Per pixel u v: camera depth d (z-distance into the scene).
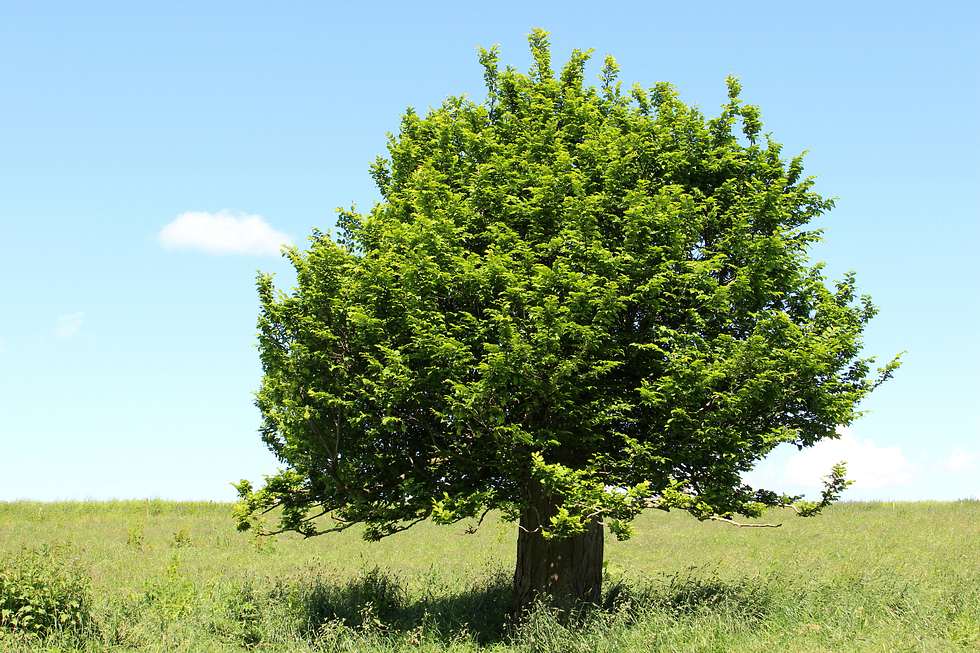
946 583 18.16
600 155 15.66
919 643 12.15
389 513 15.39
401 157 17.83
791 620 14.22
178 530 33.03
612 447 15.15
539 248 15.07
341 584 20.83
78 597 15.45
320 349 15.61
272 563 25.95
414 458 15.62
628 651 12.77
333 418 15.29
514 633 15.47
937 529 30.91
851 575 18.80
